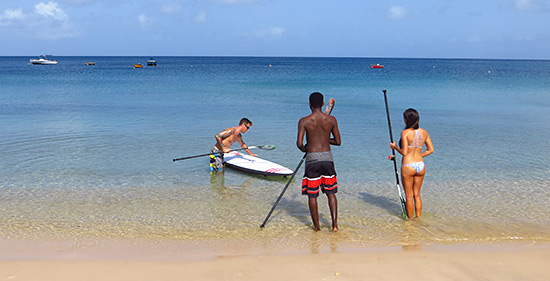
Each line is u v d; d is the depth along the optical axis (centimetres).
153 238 604
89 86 3738
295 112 2083
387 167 1038
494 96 2956
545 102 2567
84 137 1391
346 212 722
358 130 1574
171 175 967
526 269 493
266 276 469
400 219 687
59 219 681
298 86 3922
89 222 669
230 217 698
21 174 949
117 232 627
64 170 989
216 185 895
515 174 974
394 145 692
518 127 1652
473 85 4116
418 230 637
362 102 2578
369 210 732
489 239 598
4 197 791
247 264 503
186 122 1733
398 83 4453
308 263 507
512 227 650
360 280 459
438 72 7931
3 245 574
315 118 619
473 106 2356
